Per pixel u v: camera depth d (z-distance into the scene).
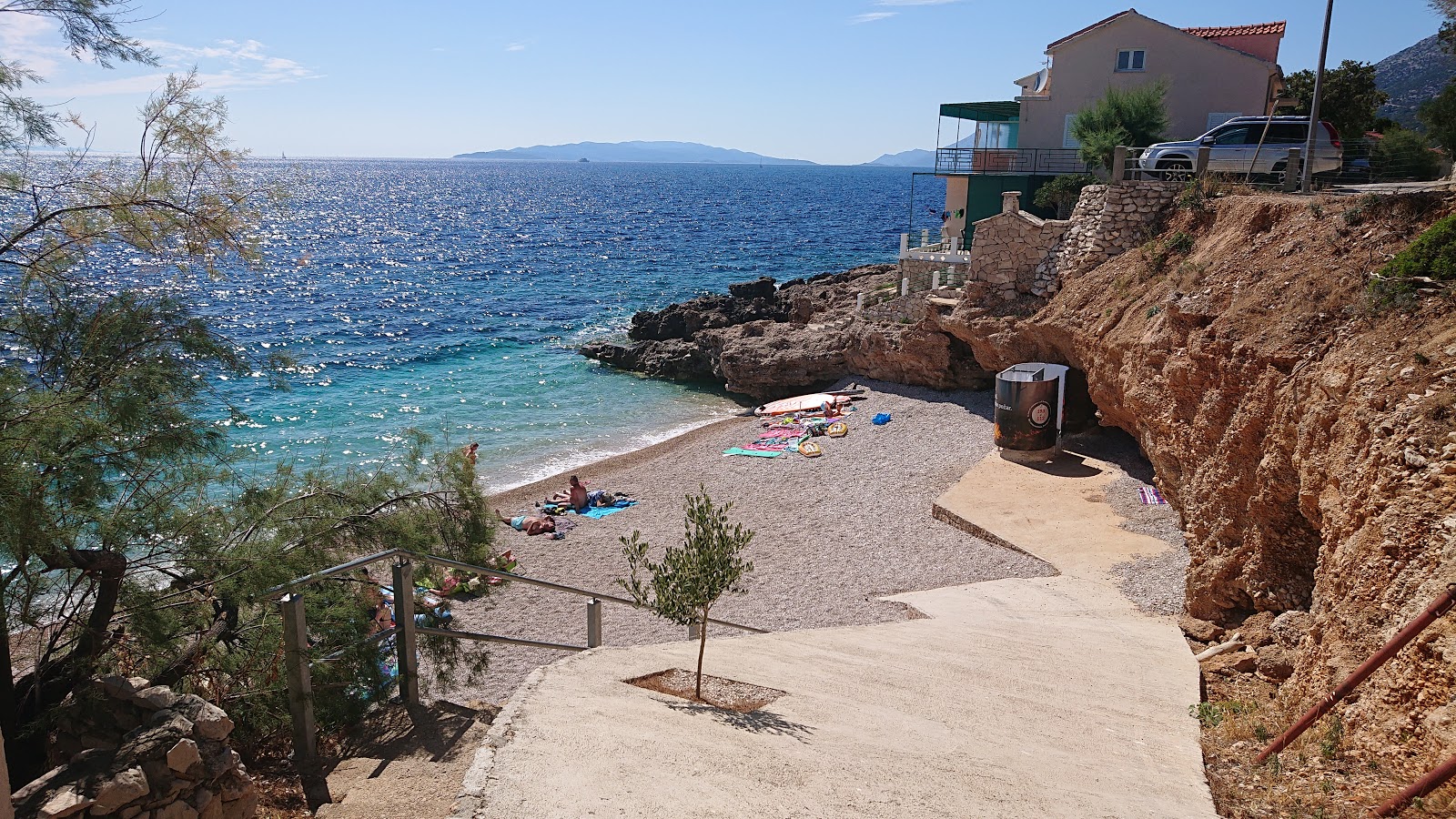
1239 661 9.73
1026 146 33.53
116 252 8.28
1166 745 6.80
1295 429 10.71
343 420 31.64
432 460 11.16
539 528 20.61
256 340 44.22
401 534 9.76
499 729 5.76
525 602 16.44
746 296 46.72
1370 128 33.56
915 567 16.69
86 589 7.50
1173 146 23.78
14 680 7.65
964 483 20.52
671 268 78.00
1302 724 6.19
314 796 5.89
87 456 6.99
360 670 7.61
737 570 7.64
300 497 9.22
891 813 4.79
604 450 28.92
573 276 73.12
